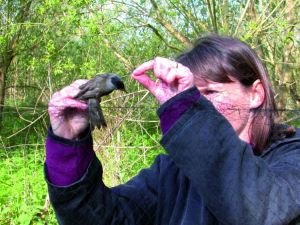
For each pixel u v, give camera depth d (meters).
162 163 1.77
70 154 1.56
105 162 5.50
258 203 1.27
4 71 10.61
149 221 1.73
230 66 1.58
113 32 7.43
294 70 9.41
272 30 7.64
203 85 1.60
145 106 3.74
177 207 1.62
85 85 1.46
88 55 8.22
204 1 8.52
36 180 6.56
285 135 1.61
